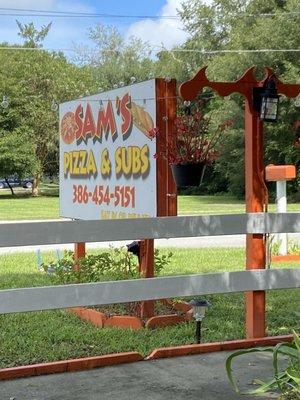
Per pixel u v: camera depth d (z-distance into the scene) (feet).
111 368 15.46
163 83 19.44
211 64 111.24
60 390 13.83
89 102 24.02
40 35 139.95
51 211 83.41
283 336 17.98
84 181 24.79
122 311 21.57
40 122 132.26
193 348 16.67
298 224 18.02
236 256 37.42
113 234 15.70
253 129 18.10
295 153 104.22
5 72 127.24
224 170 125.59
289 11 106.42
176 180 18.81
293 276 17.87
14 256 38.14
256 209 18.06
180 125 18.62
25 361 16.19
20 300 14.73
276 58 103.35
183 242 46.50
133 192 20.97
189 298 24.07
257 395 13.24
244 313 22.15
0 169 136.77
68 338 18.42
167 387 13.98
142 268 21.17
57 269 23.20
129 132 21.03
